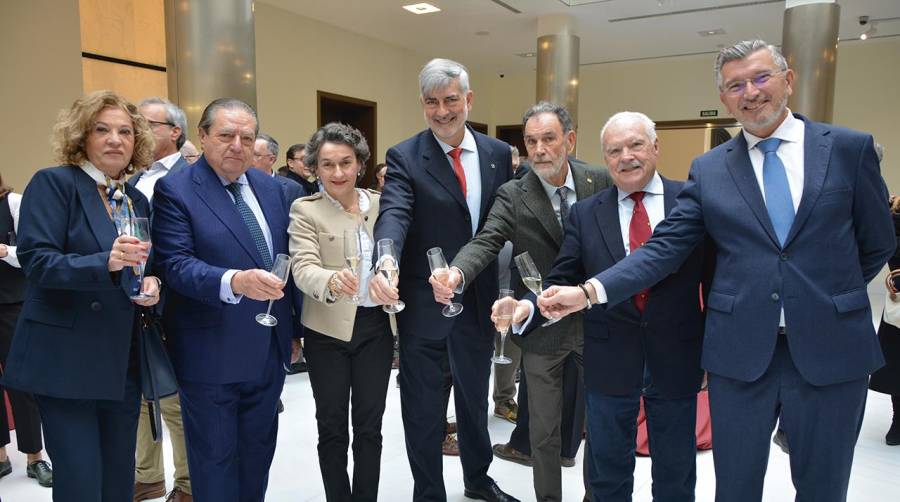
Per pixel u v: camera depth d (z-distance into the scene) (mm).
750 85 1674
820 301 1639
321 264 2234
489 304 2605
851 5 7496
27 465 3209
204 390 2062
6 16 4742
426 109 2381
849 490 2996
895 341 3457
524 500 2852
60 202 1827
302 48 8086
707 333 1809
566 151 2447
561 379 2471
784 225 1693
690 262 2016
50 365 1809
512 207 2463
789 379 1705
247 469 2217
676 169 11000
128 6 5820
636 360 2059
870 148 1670
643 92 11117
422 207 2430
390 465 3252
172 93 4531
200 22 4383
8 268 3096
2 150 4734
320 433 2359
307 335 2336
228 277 1876
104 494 2014
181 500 2744
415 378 2477
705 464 3229
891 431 3553
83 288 1724
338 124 2311
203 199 2061
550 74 8125
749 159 1786
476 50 10023
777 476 3131
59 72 5090
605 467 2166
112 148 1855
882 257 1730
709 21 8234
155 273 2035
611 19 8188
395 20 8281
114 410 1982
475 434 2752
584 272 2256
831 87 6660
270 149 4453
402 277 2469
